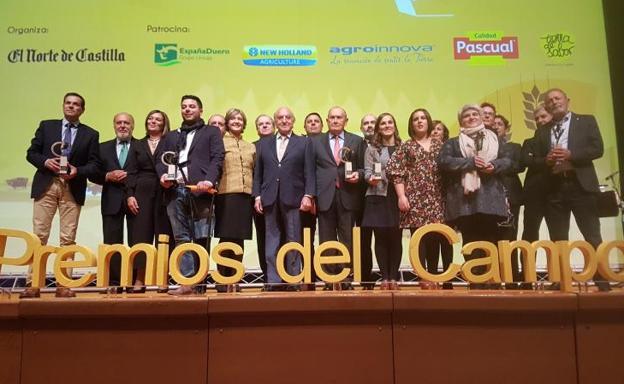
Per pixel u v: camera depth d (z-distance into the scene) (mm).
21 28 5574
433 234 4184
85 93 5547
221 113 5605
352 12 5664
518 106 5570
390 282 4051
